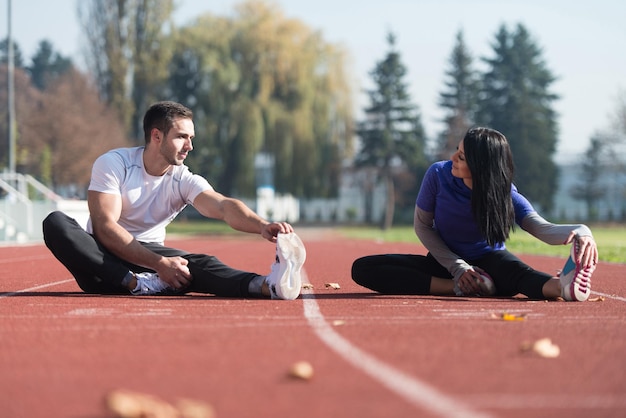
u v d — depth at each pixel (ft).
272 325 15.65
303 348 12.90
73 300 20.67
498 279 21.45
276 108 150.41
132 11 162.20
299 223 220.43
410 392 9.72
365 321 16.25
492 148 20.81
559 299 20.58
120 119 167.12
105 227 21.53
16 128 179.73
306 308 18.66
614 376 10.71
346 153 164.86
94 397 9.59
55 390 10.01
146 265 21.56
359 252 60.59
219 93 151.33
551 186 231.09
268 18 154.51
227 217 22.07
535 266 40.29
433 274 22.39
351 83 161.68
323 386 10.06
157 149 22.15
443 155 221.66
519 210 21.75
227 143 153.07
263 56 151.74
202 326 15.52
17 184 85.20
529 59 229.04
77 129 168.55
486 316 17.12
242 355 12.28
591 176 248.32
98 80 166.40
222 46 153.89
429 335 14.28
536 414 8.66
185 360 11.89
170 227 171.12
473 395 9.56
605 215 245.24
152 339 13.89
